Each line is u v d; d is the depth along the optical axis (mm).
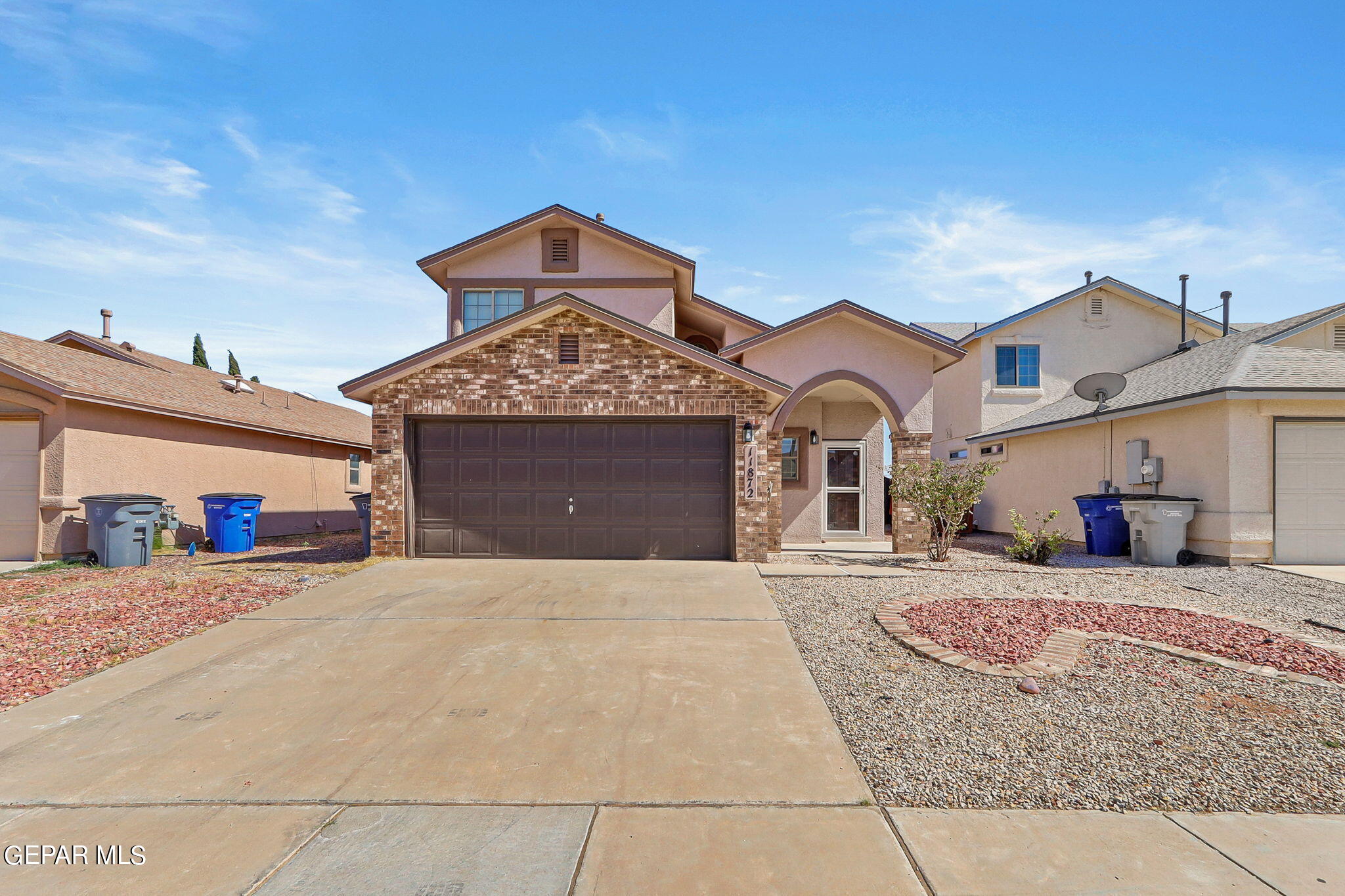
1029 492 16016
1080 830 3041
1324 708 4363
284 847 2938
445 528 10695
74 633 6355
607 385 10594
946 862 2809
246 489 15758
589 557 10664
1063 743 3908
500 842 2979
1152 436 12000
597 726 4191
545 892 2633
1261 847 2910
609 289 14781
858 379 12727
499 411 10578
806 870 2768
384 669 5285
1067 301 18344
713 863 2820
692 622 6660
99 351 15484
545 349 10641
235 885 2684
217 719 4324
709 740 3994
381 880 2709
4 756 3812
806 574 9234
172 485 13602
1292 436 10336
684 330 17297
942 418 20953
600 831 3061
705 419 10727
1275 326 14570
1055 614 6715
